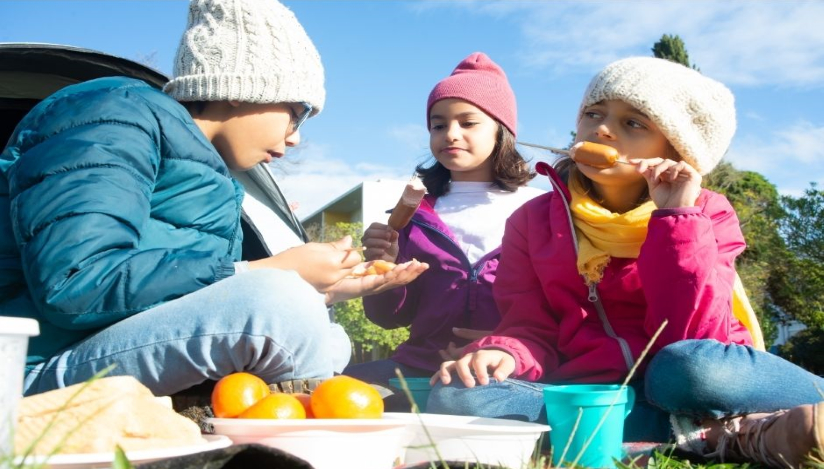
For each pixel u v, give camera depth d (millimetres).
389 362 3688
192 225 2578
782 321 27734
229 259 2562
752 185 36250
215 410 2047
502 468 1749
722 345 2428
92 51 3590
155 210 2504
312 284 2512
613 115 2982
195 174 2572
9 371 1260
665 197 2746
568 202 3094
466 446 2121
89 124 2344
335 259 2520
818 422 1996
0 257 2299
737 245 2932
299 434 1830
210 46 2799
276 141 2928
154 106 2523
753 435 2221
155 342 2168
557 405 2279
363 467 1879
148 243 2436
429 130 4344
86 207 2168
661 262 2646
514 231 3273
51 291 2098
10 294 2309
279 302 2180
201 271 2289
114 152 2309
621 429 2291
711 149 3002
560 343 2982
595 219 2938
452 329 3422
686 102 2945
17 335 1282
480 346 2793
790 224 28766
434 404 2711
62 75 3775
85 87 2545
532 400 2627
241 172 4004
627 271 2900
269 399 1954
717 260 2799
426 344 3717
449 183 4297
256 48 2791
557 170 3439
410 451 2195
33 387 2229
